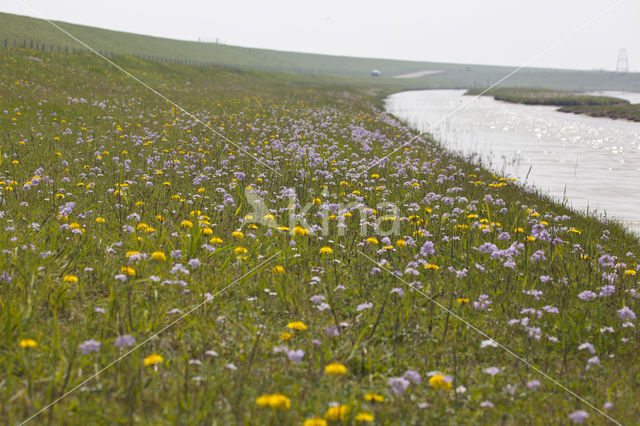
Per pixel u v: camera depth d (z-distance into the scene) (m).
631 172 17.69
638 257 7.85
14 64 28.80
